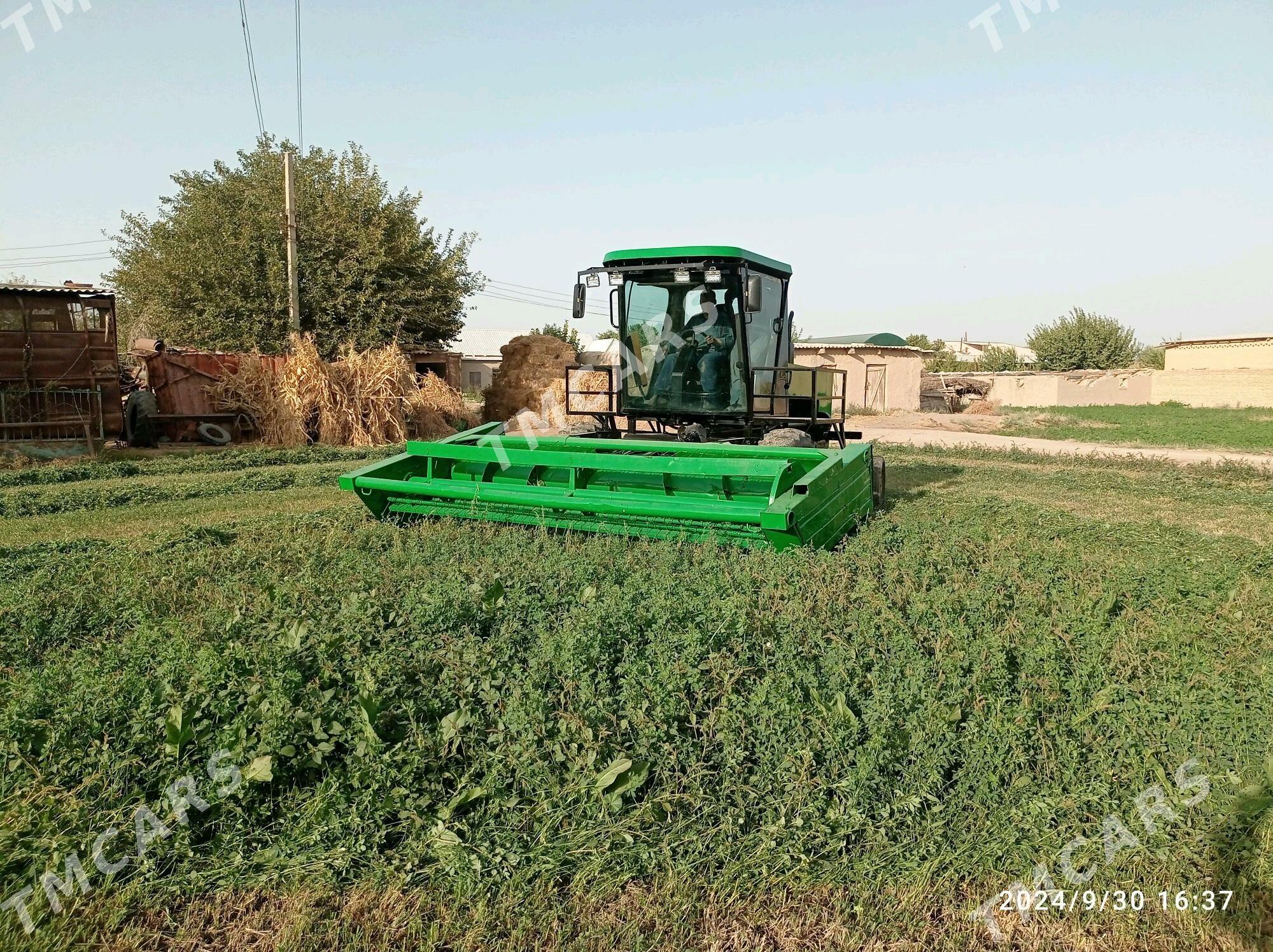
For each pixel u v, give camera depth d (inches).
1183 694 169.2
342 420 802.2
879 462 453.1
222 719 156.4
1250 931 124.3
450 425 887.7
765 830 139.5
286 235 1067.9
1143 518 426.0
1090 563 273.7
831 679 170.7
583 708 158.7
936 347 3034.0
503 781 148.2
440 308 1176.8
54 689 167.5
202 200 1138.0
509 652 182.4
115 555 299.6
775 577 237.1
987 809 146.5
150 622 213.5
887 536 298.8
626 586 224.4
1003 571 254.2
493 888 130.3
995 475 596.4
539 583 236.8
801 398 418.0
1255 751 154.2
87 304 691.4
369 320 1104.2
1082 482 557.6
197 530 335.0
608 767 146.0
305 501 460.1
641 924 124.6
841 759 151.5
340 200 1110.4
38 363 663.1
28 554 308.3
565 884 132.8
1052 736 158.7
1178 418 1339.8
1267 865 132.1
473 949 120.0
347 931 123.1
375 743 147.7
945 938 123.6
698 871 134.0
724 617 195.5
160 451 714.8
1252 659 190.9
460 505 332.2
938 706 159.0
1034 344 2501.2
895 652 185.5
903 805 144.1
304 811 142.6
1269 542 362.6
